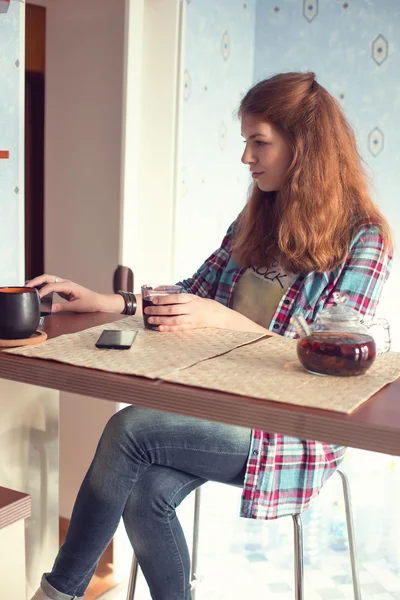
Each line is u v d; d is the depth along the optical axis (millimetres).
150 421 1498
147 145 2818
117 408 2752
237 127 3441
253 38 3490
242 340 1487
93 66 2766
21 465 1767
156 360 1305
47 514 1871
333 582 2549
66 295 1801
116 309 1824
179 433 1496
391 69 3299
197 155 3105
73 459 2902
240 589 2500
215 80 3178
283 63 3463
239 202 3555
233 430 1532
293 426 1050
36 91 3250
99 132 2787
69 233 2912
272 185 1865
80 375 1229
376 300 1723
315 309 1736
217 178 3305
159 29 2740
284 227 1768
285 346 1459
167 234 2844
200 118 3090
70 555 1500
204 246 3256
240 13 3336
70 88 2836
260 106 1817
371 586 2529
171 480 1516
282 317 1781
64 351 1360
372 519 3008
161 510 1490
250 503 1513
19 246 2170
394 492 3236
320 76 3408
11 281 2150
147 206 2854
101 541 1497
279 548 2812
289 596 2465
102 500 1479
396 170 3365
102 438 1516
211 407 1111
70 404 2869
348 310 1290
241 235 1955
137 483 1506
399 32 3270
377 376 1243
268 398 1098
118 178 2754
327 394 1123
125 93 2602
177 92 2803
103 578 2627
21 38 2104
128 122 2621
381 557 2730
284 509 1538
